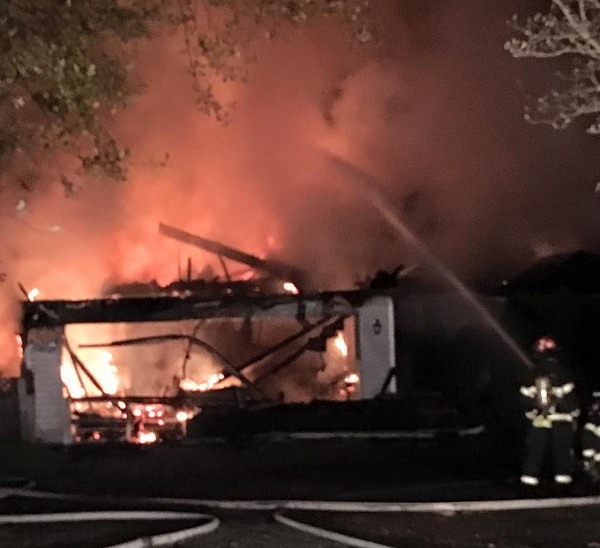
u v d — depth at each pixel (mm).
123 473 12445
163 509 9664
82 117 9039
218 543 7902
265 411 15758
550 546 7742
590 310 17906
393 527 8508
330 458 13359
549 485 10648
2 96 8680
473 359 18000
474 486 10688
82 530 8492
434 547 7723
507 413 16094
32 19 8453
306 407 15883
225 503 9695
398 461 12945
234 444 14805
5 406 16250
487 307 18266
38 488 11344
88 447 15109
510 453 13305
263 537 8102
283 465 12812
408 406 15828
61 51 8484
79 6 8586
